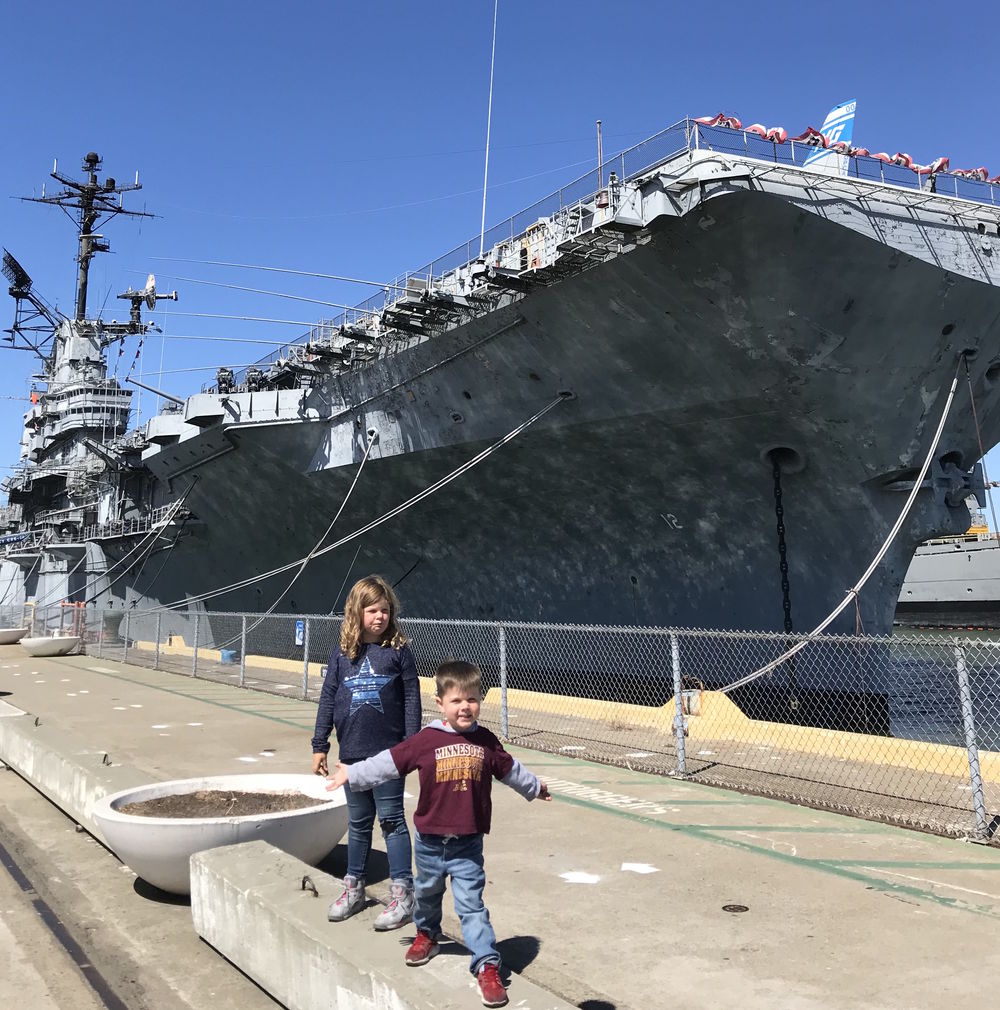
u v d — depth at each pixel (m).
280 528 20.55
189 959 4.01
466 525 16.86
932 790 6.79
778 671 13.62
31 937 4.29
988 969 3.63
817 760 8.07
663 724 9.91
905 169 11.23
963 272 11.18
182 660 21.03
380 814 3.54
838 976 3.58
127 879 5.18
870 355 11.50
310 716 11.45
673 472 13.73
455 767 3.09
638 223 10.35
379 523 18.12
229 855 4.20
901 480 12.69
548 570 16.36
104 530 28.50
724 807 6.54
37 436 36.59
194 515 22.78
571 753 8.73
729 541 13.97
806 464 12.58
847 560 12.96
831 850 5.40
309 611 21.31
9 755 8.06
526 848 5.52
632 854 5.37
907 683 21.89
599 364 12.73
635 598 15.27
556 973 3.67
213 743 9.45
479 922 2.96
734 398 12.09
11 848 5.83
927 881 4.78
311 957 3.28
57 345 36.69
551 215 12.00
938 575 45.44
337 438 17.16
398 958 3.07
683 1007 3.34
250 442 18.30
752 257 10.58
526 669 16.88
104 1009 3.52
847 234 10.46
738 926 4.16
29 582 38.94
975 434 13.07
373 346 15.47
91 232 34.75
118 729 10.48
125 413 32.62
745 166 9.94
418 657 18.59
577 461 14.29
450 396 14.73
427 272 14.34
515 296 12.62
